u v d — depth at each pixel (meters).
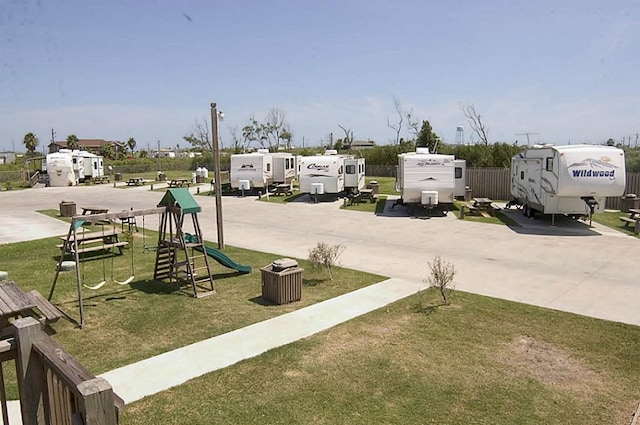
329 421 4.70
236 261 11.75
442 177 19.47
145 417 4.78
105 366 6.00
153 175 52.53
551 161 16.36
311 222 18.50
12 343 2.79
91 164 43.12
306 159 24.77
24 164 51.56
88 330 7.25
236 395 5.21
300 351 6.34
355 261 11.84
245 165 27.45
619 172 15.48
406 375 5.66
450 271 10.61
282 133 67.19
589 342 6.65
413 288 9.34
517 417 4.77
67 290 9.34
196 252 12.55
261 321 7.53
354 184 25.89
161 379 5.62
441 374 5.69
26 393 2.82
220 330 7.18
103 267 11.22
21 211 22.28
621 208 20.55
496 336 6.87
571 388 5.37
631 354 6.26
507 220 18.61
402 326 7.27
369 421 4.70
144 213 8.93
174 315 7.87
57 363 2.53
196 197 28.36
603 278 10.20
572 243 14.08
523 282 9.87
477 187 26.97
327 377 5.61
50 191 33.66
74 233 7.74
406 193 19.64
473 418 4.75
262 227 17.39
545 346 6.52
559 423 4.68
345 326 7.27
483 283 9.80
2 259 12.12
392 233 15.98
